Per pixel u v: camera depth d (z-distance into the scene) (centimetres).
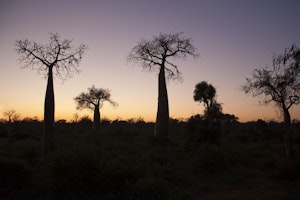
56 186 969
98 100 4747
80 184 959
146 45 2645
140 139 2753
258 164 1847
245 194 1154
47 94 2123
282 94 1905
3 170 1038
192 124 2178
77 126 5578
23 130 5419
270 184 1336
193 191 1167
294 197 1035
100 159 1058
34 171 1196
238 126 5794
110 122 5259
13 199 970
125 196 966
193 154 1831
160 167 1359
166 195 1001
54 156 1012
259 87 1958
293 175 1426
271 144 3170
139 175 1104
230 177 1416
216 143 2116
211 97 3475
